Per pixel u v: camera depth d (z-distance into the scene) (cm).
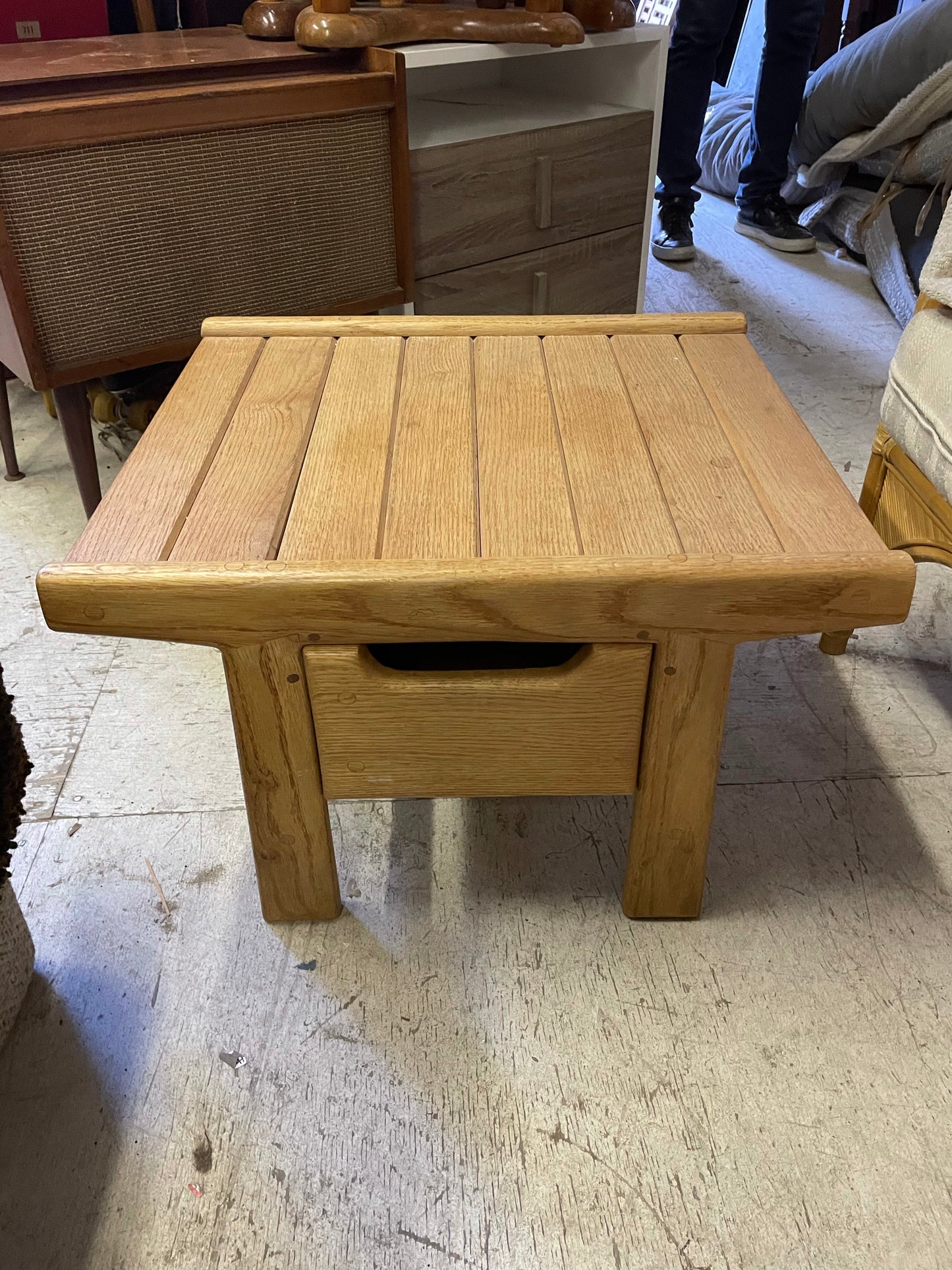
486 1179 68
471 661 80
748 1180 68
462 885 91
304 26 128
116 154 114
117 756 107
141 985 82
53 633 126
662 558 66
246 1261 64
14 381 188
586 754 76
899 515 106
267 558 67
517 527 70
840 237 257
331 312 141
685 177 246
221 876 92
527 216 157
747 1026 78
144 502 73
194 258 125
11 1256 65
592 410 87
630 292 180
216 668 120
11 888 78
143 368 154
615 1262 64
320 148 129
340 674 71
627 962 83
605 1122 72
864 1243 64
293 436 82
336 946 85
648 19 238
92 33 151
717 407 87
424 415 86
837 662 120
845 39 310
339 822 98
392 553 67
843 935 85
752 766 104
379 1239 65
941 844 94
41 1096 74
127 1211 67
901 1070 75
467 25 136
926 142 206
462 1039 77
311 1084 74
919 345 99
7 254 111
